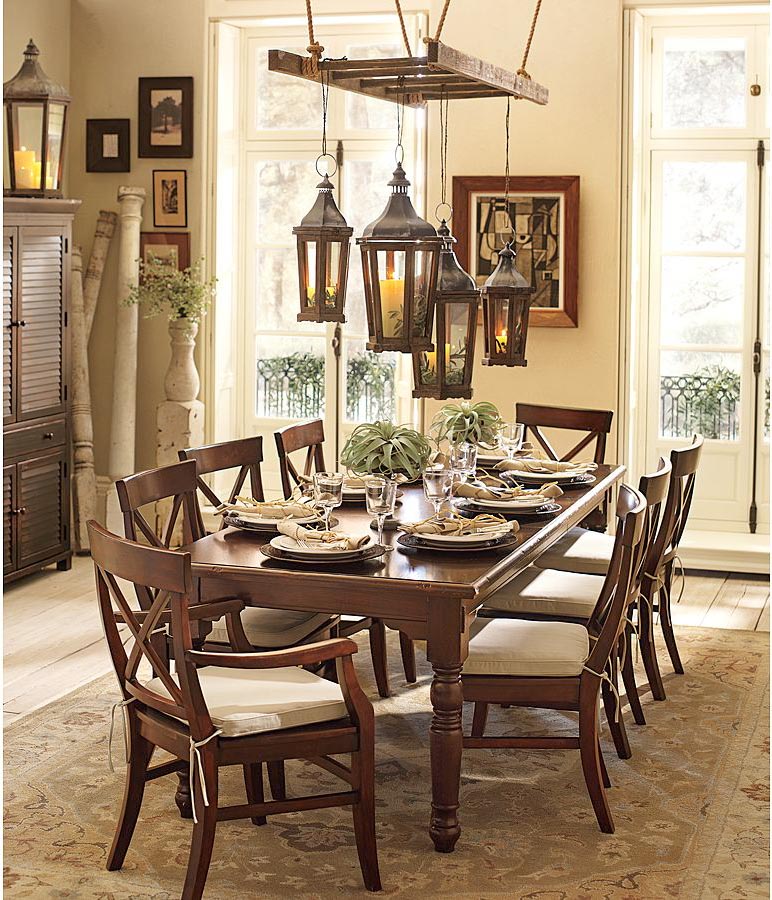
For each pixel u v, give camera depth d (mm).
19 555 5945
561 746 3342
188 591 2709
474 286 3562
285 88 7254
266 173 7336
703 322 6812
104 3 7055
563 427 5543
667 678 4773
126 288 6984
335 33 7035
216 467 4309
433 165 6578
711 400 6844
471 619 3221
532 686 3318
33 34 6773
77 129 7145
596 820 3436
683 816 3465
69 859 3182
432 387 3566
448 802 3201
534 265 6430
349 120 7168
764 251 6684
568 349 6496
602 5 6285
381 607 3162
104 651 5027
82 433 6824
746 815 3475
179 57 6992
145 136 7035
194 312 6688
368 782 2982
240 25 7098
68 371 6305
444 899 2965
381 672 4488
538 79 6395
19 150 5949
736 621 5621
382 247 3252
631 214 6488
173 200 7043
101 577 3012
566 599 3934
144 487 3598
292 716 2906
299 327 7363
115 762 3852
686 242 6793
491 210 6461
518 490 4074
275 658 2816
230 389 7441
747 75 6613
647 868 3135
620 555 3299
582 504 4230
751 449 6789
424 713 4352
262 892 3004
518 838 3314
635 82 6430
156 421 7129
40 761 3850
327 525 3562
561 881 3061
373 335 3336
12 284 5773
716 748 4008
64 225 6195
